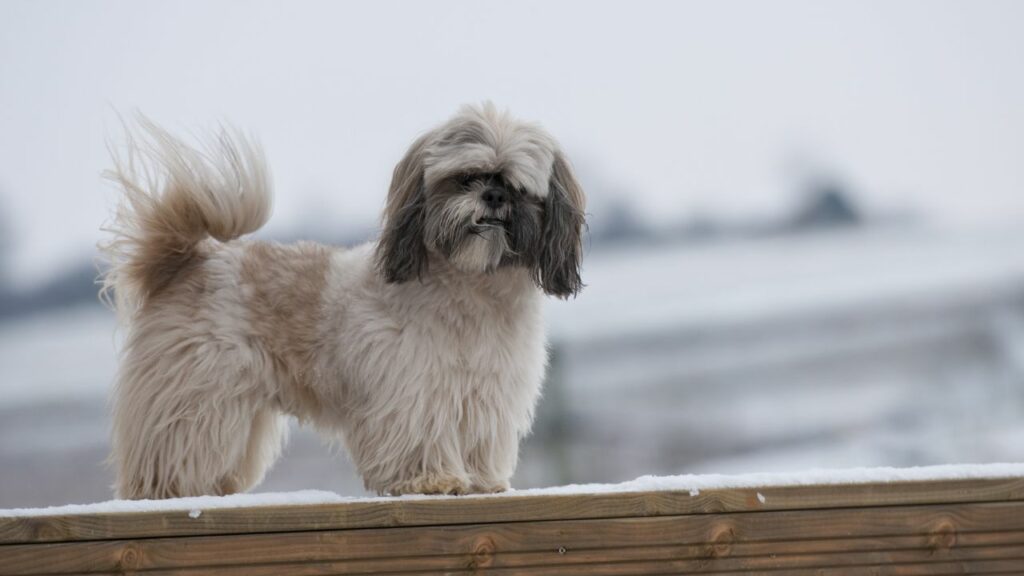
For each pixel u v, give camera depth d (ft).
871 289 106.11
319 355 21.88
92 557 15.67
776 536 16.51
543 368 22.72
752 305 102.83
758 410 75.36
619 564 16.35
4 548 15.56
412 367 20.71
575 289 22.99
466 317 21.16
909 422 70.44
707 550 16.44
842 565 16.52
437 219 20.94
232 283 21.99
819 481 16.65
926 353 85.10
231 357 21.39
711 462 67.36
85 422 79.66
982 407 70.38
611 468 66.08
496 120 22.38
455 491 20.51
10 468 71.77
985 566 16.67
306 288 22.21
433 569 16.12
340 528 16.08
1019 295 98.27
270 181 23.31
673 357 87.35
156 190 22.72
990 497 16.75
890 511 16.65
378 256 21.71
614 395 78.28
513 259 21.39
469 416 21.27
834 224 169.58
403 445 20.74
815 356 86.33
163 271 22.66
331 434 23.35
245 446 22.50
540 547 16.29
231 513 15.98
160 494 21.18
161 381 21.30
